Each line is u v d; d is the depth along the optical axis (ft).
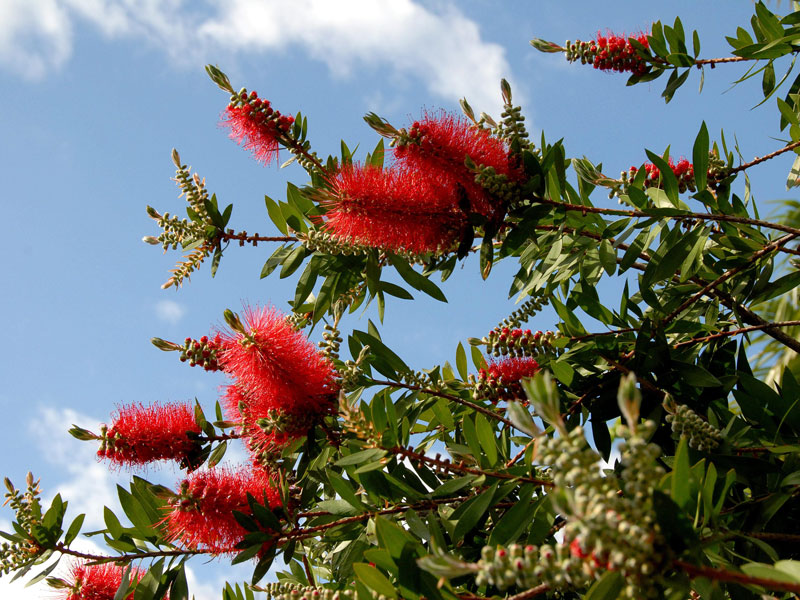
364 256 12.85
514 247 10.82
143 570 11.10
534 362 11.70
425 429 13.25
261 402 10.44
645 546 4.88
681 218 11.24
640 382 11.12
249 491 10.21
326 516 10.66
